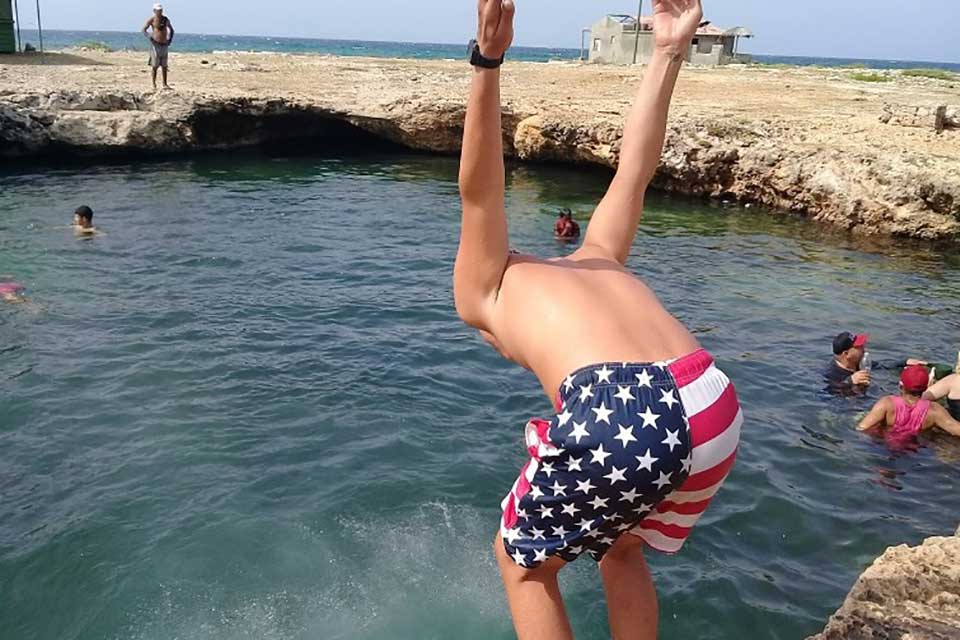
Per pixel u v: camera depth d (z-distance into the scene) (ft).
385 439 23.67
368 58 166.81
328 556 17.94
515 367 29.68
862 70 166.20
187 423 24.31
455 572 17.47
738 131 64.34
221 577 17.17
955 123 66.59
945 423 25.94
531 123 73.56
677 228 54.44
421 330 33.42
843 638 10.07
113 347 30.25
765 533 20.01
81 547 18.19
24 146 70.49
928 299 40.75
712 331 35.27
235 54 160.04
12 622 15.98
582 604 16.24
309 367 29.01
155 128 74.69
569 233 51.13
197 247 45.47
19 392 26.00
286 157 79.82
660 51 8.96
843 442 25.38
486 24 6.93
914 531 20.56
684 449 6.47
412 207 59.00
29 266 40.60
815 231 54.49
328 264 43.27
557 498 6.66
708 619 16.62
